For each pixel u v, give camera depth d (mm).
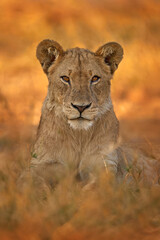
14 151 11914
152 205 7938
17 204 7680
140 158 11086
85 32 30688
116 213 7668
